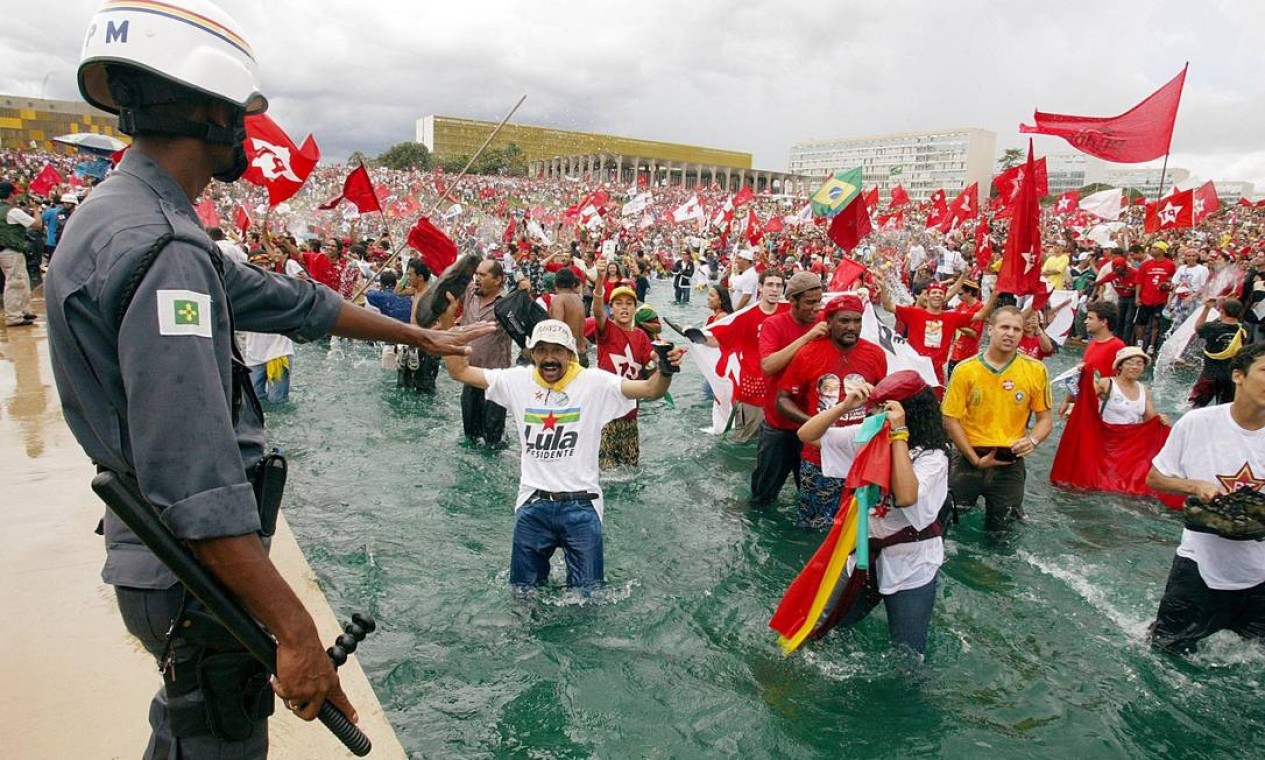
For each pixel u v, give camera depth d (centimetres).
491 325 272
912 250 2605
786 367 638
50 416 702
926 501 405
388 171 6394
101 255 147
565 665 423
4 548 434
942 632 470
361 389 1087
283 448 803
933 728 378
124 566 170
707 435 906
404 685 402
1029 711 394
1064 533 637
